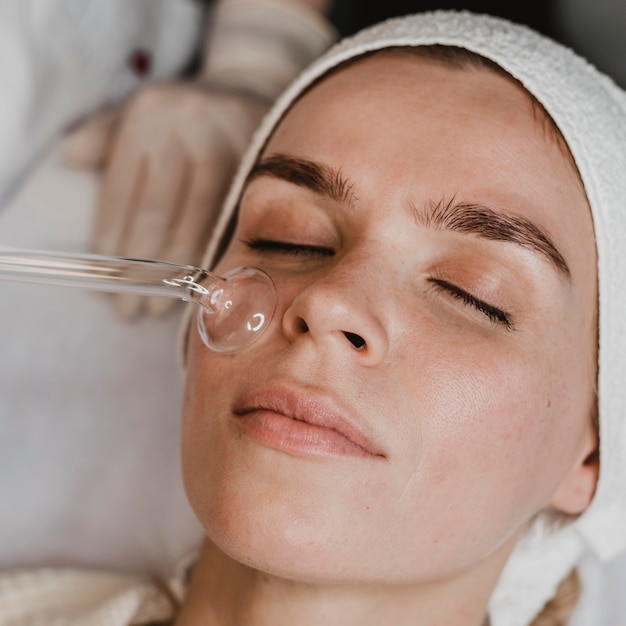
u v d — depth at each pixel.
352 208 0.84
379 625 0.91
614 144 0.92
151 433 1.35
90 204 1.43
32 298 1.38
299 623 0.89
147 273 0.78
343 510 0.75
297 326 0.76
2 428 1.33
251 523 0.75
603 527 1.07
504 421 0.81
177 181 1.40
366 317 0.75
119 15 1.53
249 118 1.45
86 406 1.35
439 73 0.90
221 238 1.06
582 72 0.97
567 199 0.87
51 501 1.32
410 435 0.77
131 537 1.31
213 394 0.81
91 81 1.52
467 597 0.95
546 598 1.13
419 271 0.82
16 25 1.41
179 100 1.44
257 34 1.57
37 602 1.19
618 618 1.24
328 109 0.90
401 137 0.85
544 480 0.91
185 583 1.17
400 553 0.79
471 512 0.82
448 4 1.76
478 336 0.81
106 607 1.11
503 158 0.85
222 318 0.77
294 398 0.75
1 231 1.40
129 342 1.37
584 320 0.89
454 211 0.82
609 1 1.67
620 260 0.91
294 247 0.89
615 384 0.94
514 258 0.82
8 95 1.41
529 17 1.73
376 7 1.79
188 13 1.65
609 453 0.98
